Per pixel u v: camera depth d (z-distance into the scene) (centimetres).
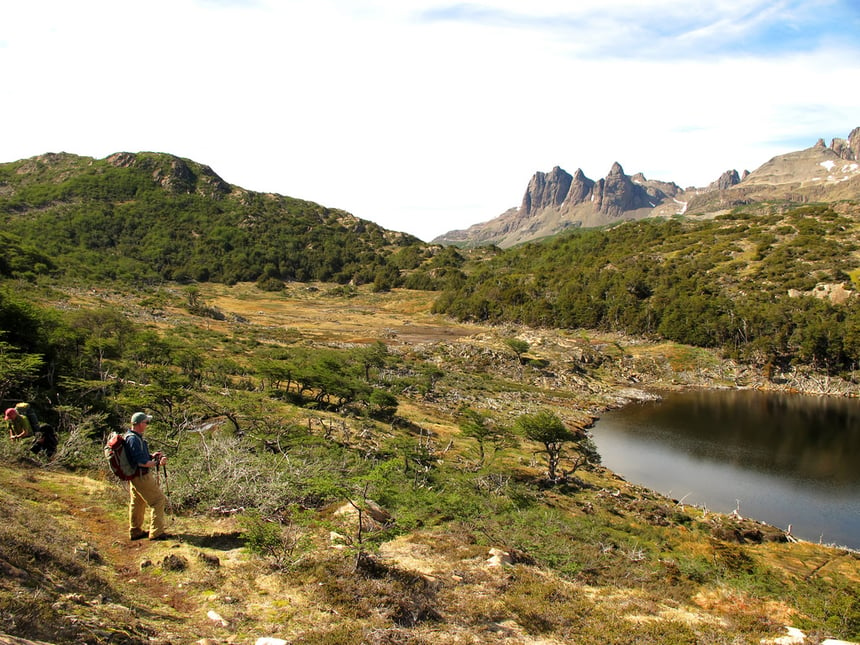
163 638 690
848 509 3844
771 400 7931
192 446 1897
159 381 3647
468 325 14612
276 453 2627
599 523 2847
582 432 5947
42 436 1606
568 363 9506
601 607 1212
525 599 1152
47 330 4044
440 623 947
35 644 516
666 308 11394
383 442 3784
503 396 7325
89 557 917
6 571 680
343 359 7219
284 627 809
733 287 11762
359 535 1149
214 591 895
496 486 3156
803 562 2781
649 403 7781
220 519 1307
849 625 1422
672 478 4506
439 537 1622
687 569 1986
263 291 19175
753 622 1309
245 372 5916
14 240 13112
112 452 1038
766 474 4597
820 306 9788
